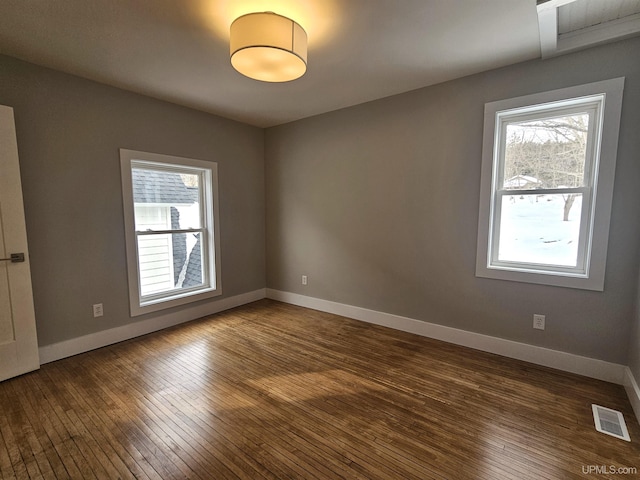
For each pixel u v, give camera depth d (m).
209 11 1.76
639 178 2.05
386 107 3.15
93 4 1.68
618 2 1.81
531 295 2.50
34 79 2.37
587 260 2.28
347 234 3.58
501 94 2.51
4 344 2.22
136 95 2.95
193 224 3.63
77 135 2.60
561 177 2.39
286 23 1.75
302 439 1.68
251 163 4.15
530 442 1.65
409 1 1.70
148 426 1.77
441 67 2.49
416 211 3.05
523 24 1.91
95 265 2.76
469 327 2.82
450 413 1.89
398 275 3.22
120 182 2.88
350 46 2.17
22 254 2.29
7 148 2.19
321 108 3.47
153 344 2.88
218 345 2.86
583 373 2.31
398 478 1.43
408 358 2.61
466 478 1.43
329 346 2.84
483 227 2.67
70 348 2.63
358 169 3.42
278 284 4.36
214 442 1.65
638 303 1.99
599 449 1.59
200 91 2.94
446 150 2.83
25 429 1.74
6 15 1.76
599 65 2.13
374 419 1.84
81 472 1.46
